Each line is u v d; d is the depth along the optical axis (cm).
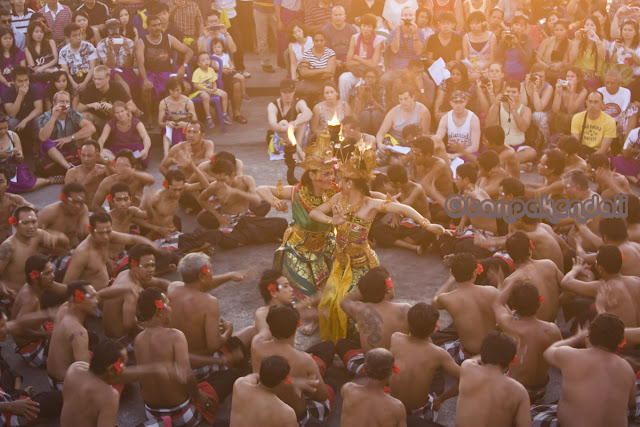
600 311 516
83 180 773
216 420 460
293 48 1113
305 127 998
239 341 534
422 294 656
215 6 1188
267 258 733
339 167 542
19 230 614
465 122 922
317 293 581
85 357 485
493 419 412
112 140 961
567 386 431
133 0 1169
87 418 421
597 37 1062
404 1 1177
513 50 1074
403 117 961
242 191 758
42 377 543
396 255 735
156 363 456
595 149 935
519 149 957
